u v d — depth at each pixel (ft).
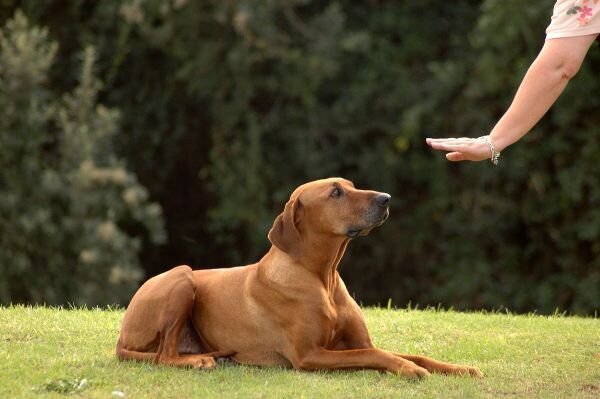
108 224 53.11
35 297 53.11
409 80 62.49
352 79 63.67
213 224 62.39
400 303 63.26
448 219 60.95
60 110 57.21
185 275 25.11
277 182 63.67
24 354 25.36
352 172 63.77
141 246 67.05
